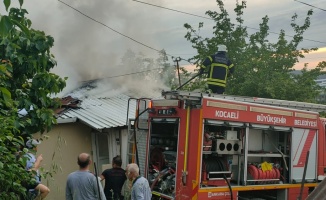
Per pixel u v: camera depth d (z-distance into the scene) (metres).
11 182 3.57
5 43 4.44
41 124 4.69
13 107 4.04
